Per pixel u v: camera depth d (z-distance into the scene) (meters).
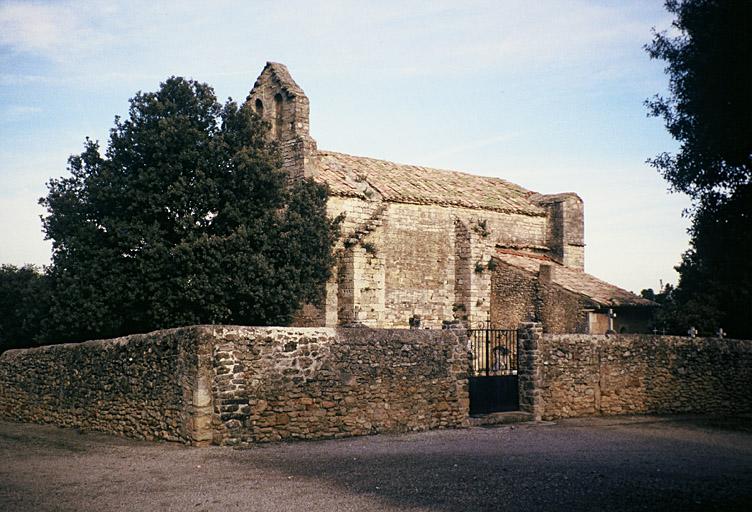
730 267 23.73
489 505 13.15
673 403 29.16
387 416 22.19
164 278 28.44
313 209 30.64
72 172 30.86
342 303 33.12
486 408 25.56
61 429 24.55
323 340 21.06
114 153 30.00
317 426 20.69
